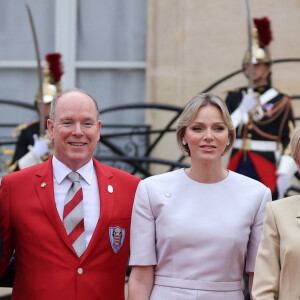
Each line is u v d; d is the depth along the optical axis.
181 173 5.66
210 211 5.48
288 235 5.04
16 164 9.78
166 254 5.45
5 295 9.14
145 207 5.56
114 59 13.51
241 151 9.05
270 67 9.23
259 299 5.05
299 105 12.23
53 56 9.79
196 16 12.54
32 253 5.81
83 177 6.04
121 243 5.95
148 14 12.84
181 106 12.60
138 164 12.01
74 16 13.52
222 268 5.37
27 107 12.53
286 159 8.66
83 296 5.74
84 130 5.92
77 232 5.85
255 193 5.57
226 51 12.45
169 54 12.71
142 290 5.49
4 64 13.63
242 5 12.39
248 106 8.97
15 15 13.64
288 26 12.28
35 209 5.88
